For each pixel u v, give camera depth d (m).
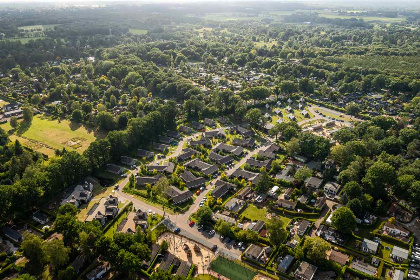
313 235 184.25
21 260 167.25
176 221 196.00
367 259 166.00
